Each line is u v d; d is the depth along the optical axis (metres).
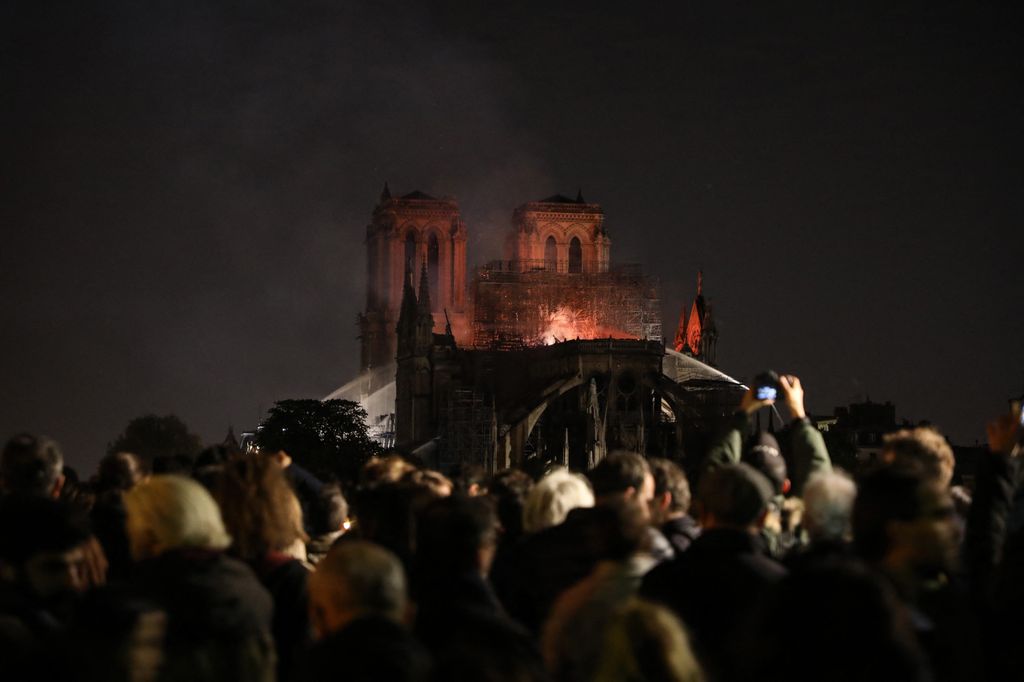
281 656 16.88
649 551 17.47
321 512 22.38
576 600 15.11
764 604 11.61
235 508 17.30
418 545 15.42
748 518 15.96
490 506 15.87
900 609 11.06
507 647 13.43
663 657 11.41
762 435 21.05
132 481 23.45
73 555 15.02
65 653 12.42
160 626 12.82
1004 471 17.12
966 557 16.89
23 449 19.41
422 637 14.66
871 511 13.95
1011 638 15.11
